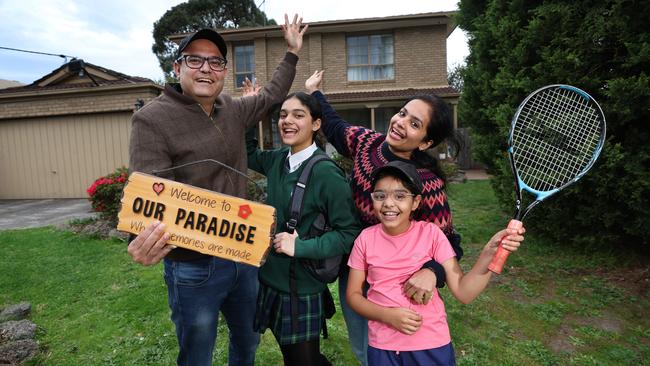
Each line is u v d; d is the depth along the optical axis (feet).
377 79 44.39
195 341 6.26
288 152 6.69
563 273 13.15
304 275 5.97
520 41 13.62
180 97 5.74
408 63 43.68
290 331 5.94
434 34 43.11
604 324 10.19
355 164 6.80
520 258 14.42
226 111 6.31
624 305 11.05
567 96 8.29
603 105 11.88
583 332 9.82
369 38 44.32
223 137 6.11
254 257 5.37
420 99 6.09
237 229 5.34
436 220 5.97
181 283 6.02
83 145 33.60
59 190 34.45
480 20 16.69
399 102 40.73
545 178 8.24
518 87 13.69
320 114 6.30
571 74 12.34
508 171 14.97
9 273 14.70
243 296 6.90
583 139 7.82
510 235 5.11
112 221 21.12
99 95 32.42
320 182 5.94
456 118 41.55
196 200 5.28
